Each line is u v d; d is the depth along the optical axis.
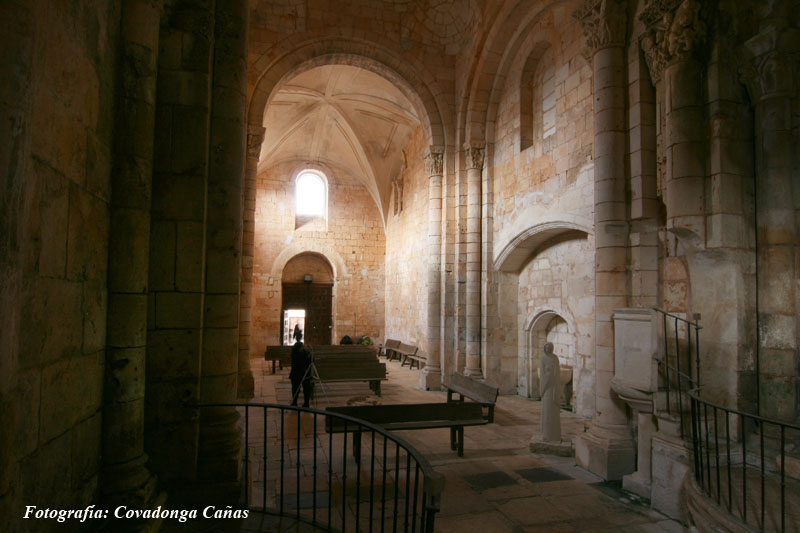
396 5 12.61
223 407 4.47
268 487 5.39
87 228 3.14
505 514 4.87
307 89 16.47
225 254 4.54
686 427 5.09
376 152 20.31
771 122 5.02
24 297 2.32
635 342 5.46
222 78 4.66
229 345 4.53
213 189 4.54
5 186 2.04
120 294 3.57
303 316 22.02
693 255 5.31
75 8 2.85
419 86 12.73
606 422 6.20
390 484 5.59
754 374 5.03
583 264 9.41
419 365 15.73
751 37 5.15
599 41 6.61
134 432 3.60
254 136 11.56
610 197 6.37
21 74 2.12
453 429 7.00
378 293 22.19
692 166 5.19
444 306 12.38
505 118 11.57
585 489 5.56
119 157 3.63
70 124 2.83
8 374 2.08
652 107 6.25
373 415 6.25
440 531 4.48
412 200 18.22
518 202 10.84
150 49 3.83
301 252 21.48
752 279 5.09
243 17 4.84
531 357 11.38
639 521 4.78
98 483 3.38
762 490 3.32
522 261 11.73
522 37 10.72
